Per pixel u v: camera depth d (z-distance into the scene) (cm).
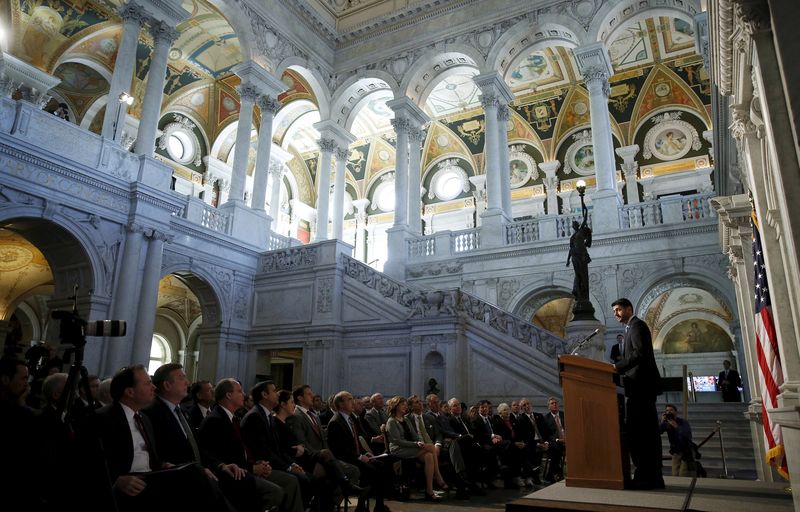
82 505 334
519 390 1273
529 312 1861
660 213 1681
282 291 1748
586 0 1927
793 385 522
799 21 417
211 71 2508
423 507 775
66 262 1332
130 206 1398
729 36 568
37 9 1953
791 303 515
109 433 423
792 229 411
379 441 846
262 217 1919
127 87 1527
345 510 682
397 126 2184
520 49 2111
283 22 2166
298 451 636
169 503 404
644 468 508
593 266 1709
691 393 2041
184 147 2572
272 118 2069
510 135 2817
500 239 1867
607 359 1625
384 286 1583
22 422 348
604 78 1880
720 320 2591
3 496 329
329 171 2328
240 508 507
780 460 674
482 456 942
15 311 2167
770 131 433
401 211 2088
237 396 568
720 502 433
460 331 1365
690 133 2461
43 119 1230
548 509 416
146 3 1611
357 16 2400
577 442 517
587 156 2642
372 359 1535
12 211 1159
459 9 2175
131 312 1356
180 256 1591
